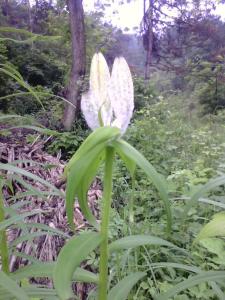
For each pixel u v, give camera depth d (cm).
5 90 858
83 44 800
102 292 81
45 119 696
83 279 81
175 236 221
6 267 114
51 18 1302
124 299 84
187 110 1061
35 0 1689
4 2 1644
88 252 65
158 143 450
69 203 69
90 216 79
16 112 849
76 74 789
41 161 371
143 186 313
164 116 619
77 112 712
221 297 112
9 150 376
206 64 1145
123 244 79
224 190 256
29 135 436
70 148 523
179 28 1430
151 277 210
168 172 381
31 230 239
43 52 1250
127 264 201
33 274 83
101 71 78
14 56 1192
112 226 238
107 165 75
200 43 1456
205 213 248
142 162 68
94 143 67
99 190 322
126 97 76
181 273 208
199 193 74
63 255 64
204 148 416
